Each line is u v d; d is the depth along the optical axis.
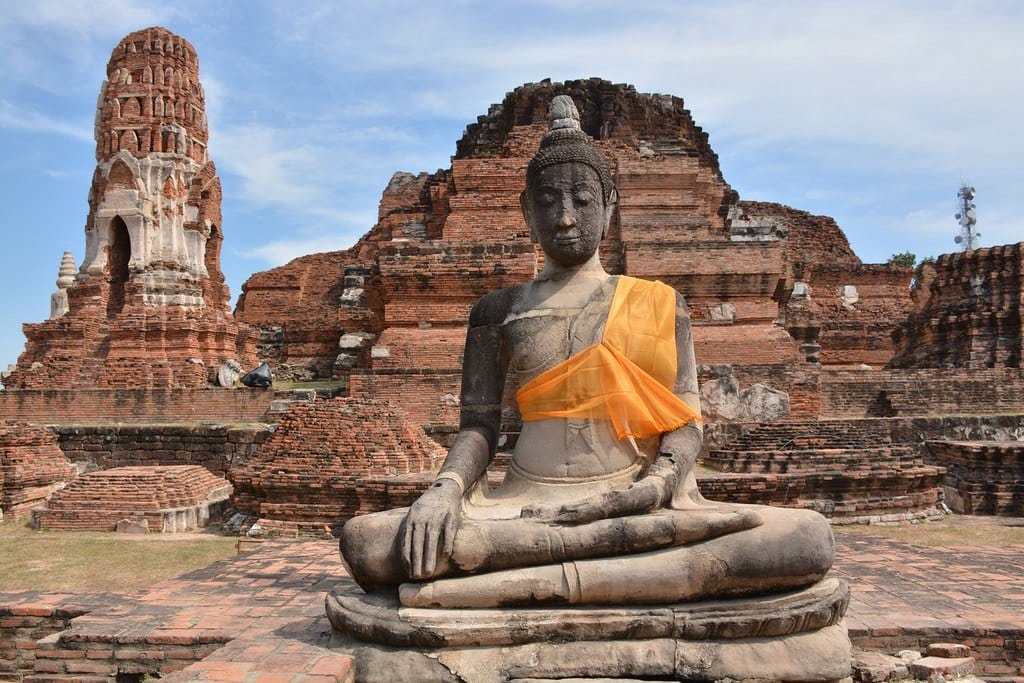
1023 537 13.25
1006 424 19.77
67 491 15.16
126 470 15.68
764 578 6.58
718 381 19.06
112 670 8.21
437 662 6.36
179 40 26.25
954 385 22.42
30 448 17.39
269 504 14.32
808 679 6.33
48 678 8.29
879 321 34.19
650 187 23.41
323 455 14.33
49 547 13.01
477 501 7.54
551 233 7.89
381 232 34.78
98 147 25.83
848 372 22.92
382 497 13.77
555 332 7.74
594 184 7.98
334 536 13.95
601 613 6.44
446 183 25.11
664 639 6.40
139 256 24.41
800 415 18.89
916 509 14.90
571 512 6.72
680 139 26.12
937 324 26.27
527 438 7.72
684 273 20.66
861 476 14.46
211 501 15.66
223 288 27.27
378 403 15.24
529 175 8.19
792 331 27.62
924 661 7.60
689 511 6.80
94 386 23.58
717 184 27.78
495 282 19.78
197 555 12.35
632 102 27.08
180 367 23.31
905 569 10.83
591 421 7.43
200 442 18.86
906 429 19.48
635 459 7.44
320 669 6.34
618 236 23.16
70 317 24.64
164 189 25.08
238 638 7.52
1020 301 24.53
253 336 28.52
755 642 6.43
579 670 6.28
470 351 8.25
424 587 6.64
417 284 19.91
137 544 13.30
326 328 33.06
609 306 7.75
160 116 25.38
